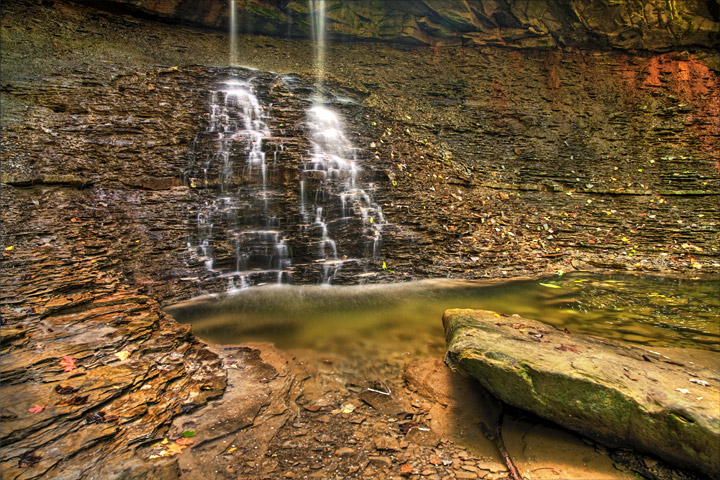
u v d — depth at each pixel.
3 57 9.24
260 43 13.50
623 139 11.88
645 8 13.11
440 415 3.18
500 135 11.63
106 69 9.91
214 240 6.75
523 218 8.80
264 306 5.71
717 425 2.33
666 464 2.54
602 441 2.75
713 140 11.66
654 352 3.73
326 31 13.90
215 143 8.17
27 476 2.16
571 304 5.82
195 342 4.24
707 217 9.17
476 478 2.56
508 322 4.12
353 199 7.71
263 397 3.32
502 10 13.70
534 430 2.98
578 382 2.77
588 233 8.62
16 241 5.24
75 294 4.47
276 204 7.38
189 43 12.52
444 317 4.61
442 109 12.27
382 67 13.63
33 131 7.25
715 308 5.63
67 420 2.59
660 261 7.87
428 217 7.99
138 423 2.73
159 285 5.81
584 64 13.87
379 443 2.86
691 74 13.34
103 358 3.35
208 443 2.73
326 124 9.87
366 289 6.52
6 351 3.22
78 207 6.25
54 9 11.09
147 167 7.33
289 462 2.62
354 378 3.74
